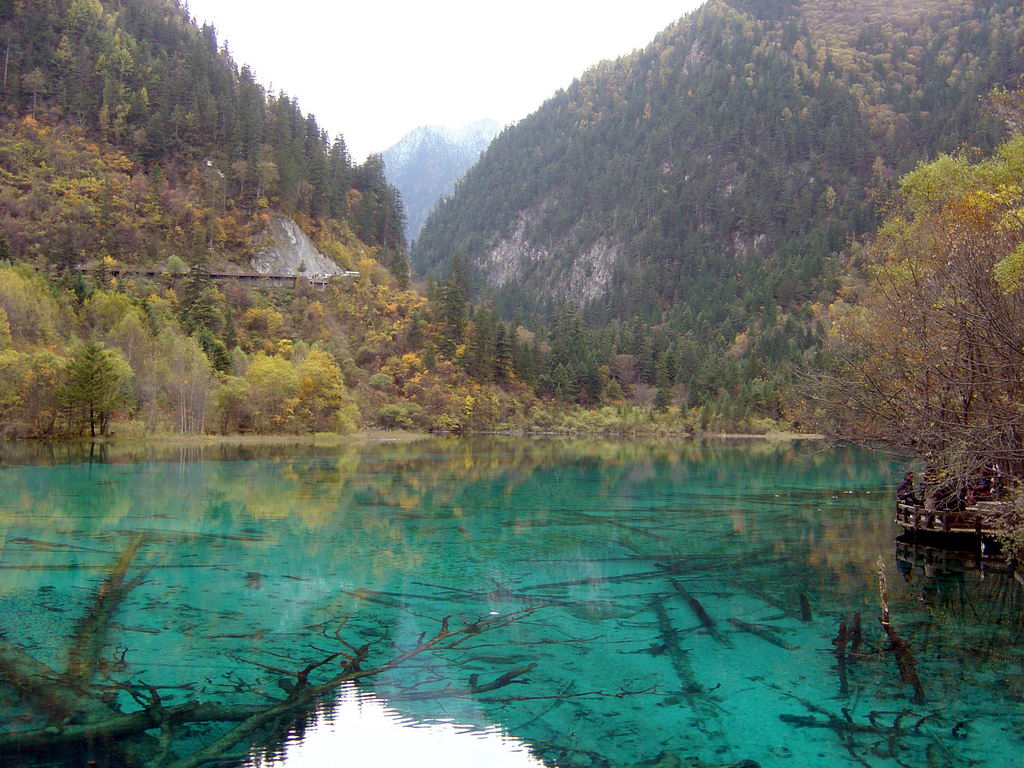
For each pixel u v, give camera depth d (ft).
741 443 339.77
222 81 556.92
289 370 285.02
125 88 497.87
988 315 57.72
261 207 470.39
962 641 47.32
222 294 376.89
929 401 70.90
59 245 388.78
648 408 445.37
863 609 54.85
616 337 573.74
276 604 55.16
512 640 47.47
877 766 31.42
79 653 43.91
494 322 456.86
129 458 170.91
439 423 361.51
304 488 126.62
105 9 577.43
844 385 82.12
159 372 249.75
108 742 32.96
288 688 39.40
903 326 75.56
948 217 77.00
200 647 45.50
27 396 201.87
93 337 245.24
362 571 66.23
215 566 66.95
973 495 78.79
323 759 31.48
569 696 38.70
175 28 596.29
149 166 472.03
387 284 469.16
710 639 47.91
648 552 75.61
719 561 71.46
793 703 37.81
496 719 35.94
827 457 231.50
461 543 79.87
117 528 83.71
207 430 262.26
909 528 78.84
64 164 441.27
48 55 501.97
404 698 38.32
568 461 207.72
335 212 539.70
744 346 579.89
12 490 112.57
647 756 32.37
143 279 374.22
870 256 96.84
